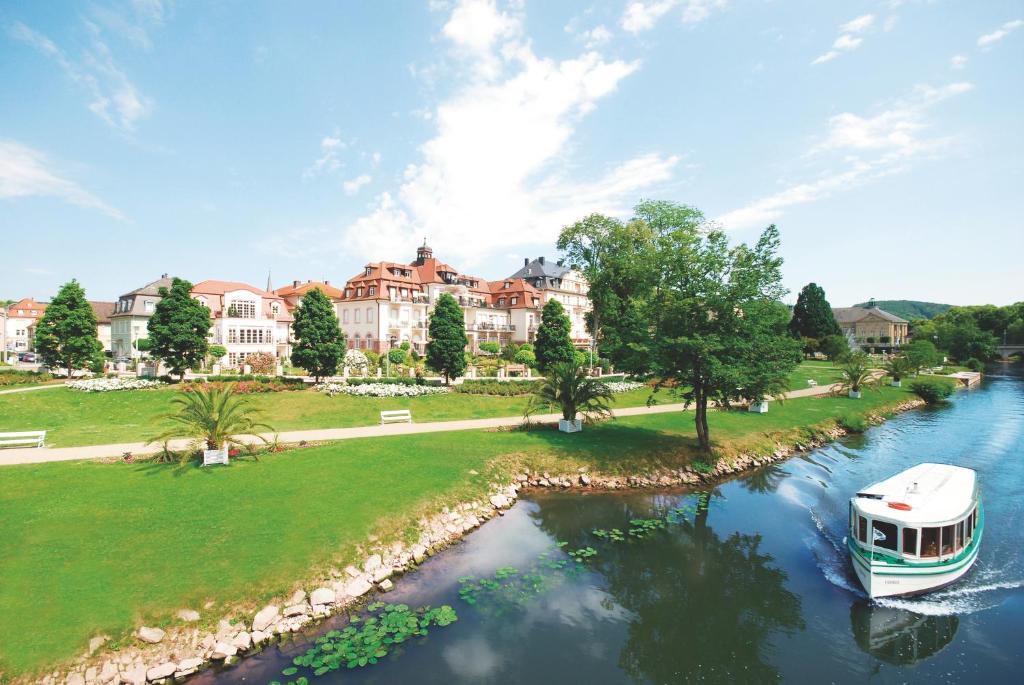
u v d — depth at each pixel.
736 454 26.30
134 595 11.59
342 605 12.59
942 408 45.94
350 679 9.98
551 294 87.69
